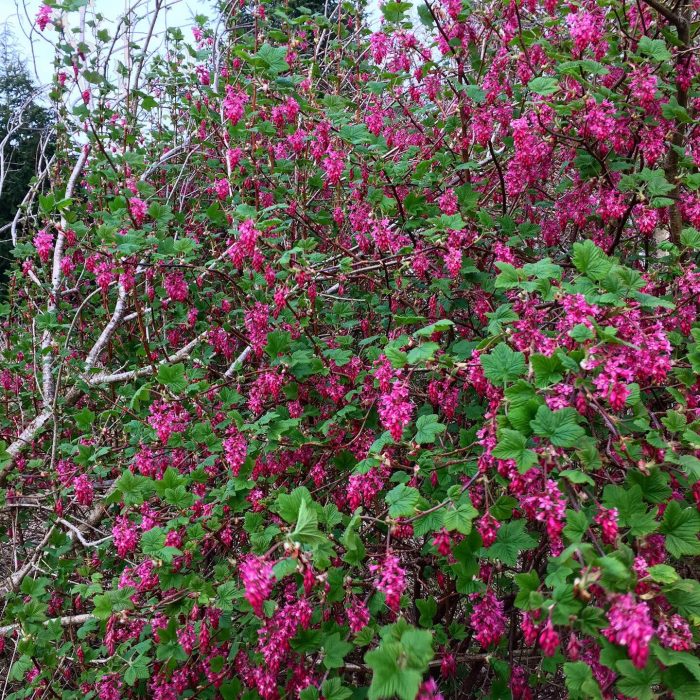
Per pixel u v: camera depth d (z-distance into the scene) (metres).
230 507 2.72
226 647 2.56
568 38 3.49
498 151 3.88
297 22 4.22
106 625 2.48
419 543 3.00
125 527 2.55
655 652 1.38
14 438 4.36
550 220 3.52
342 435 2.98
